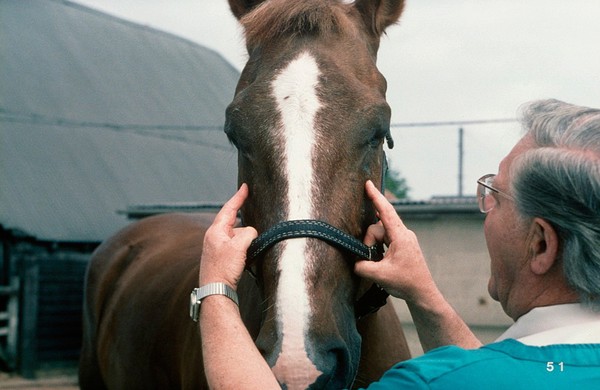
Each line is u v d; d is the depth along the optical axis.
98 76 20.20
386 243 1.79
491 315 9.14
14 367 12.94
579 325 1.16
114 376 3.57
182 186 17.98
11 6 20.73
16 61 18.48
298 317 1.62
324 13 2.07
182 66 24.02
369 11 2.36
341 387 1.70
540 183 1.17
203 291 1.52
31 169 15.18
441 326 1.70
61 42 20.58
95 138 17.62
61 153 16.30
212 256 1.56
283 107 1.84
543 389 1.10
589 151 1.15
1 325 13.09
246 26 2.17
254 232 1.61
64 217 14.30
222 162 20.42
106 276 4.07
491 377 1.12
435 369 1.15
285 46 2.03
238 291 2.34
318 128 1.80
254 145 1.84
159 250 3.83
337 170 1.79
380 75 2.12
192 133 20.80
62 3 22.61
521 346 1.15
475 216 9.29
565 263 1.16
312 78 1.89
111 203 15.59
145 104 20.48
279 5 2.09
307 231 1.70
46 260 13.66
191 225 4.07
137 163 17.75
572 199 1.14
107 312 3.81
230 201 1.73
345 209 1.78
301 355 1.58
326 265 1.70
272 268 1.69
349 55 2.04
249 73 2.08
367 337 2.22
